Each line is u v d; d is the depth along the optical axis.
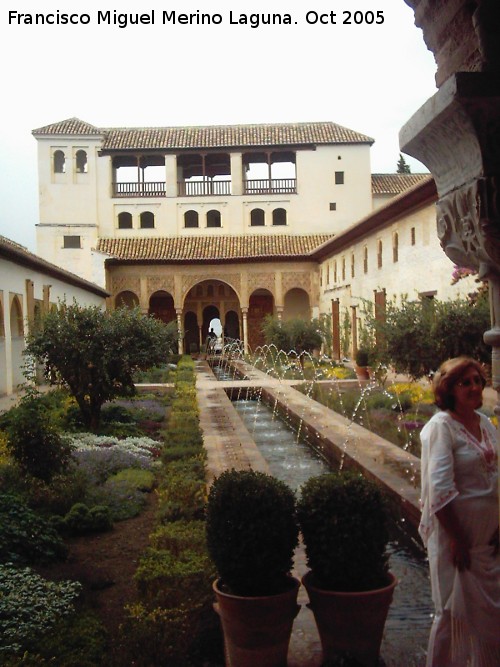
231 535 3.65
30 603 4.63
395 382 19.53
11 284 19.92
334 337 32.72
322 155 38.06
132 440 11.53
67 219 37.53
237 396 20.30
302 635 4.11
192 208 38.12
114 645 3.95
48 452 7.90
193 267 37.34
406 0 3.04
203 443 9.89
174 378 21.53
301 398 16.70
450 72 2.85
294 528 3.77
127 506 7.51
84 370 12.54
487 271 2.66
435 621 3.18
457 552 3.07
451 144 2.67
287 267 37.25
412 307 14.03
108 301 37.22
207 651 4.14
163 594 4.28
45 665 3.70
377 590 3.59
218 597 3.71
